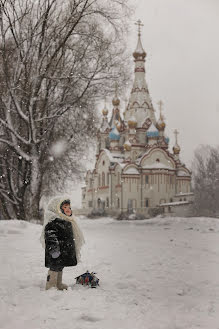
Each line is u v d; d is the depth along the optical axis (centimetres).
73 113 2256
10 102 2000
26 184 2203
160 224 2141
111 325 342
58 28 2019
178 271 647
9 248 904
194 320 368
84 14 1953
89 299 431
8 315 363
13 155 2306
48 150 2198
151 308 407
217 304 431
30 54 2012
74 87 2061
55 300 430
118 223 2447
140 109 7356
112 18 1959
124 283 539
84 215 6994
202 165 6025
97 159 7625
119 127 7644
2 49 1938
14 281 538
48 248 480
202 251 948
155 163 6812
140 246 1030
